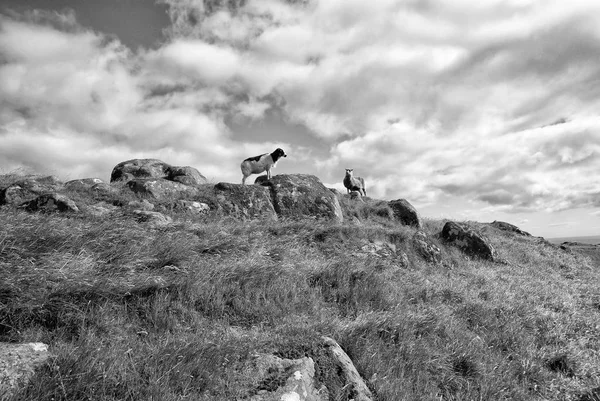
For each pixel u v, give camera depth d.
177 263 6.73
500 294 10.09
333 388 4.31
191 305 5.73
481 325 7.63
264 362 4.31
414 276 9.98
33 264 5.09
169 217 10.75
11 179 13.80
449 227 16.50
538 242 22.25
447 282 10.45
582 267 18.94
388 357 5.38
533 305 9.66
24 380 3.42
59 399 3.35
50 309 4.61
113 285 5.29
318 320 6.11
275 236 11.06
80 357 3.77
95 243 6.57
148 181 13.95
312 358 4.59
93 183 13.55
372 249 11.73
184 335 4.95
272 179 16.20
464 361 5.90
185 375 3.90
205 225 10.22
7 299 4.39
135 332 4.89
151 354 4.15
